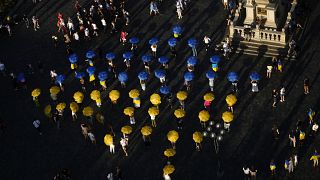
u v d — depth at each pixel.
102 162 65.75
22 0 91.75
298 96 70.31
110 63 75.94
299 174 61.81
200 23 83.19
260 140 65.94
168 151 62.62
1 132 70.44
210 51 78.31
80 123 70.50
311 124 66.50
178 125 67.62
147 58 74.69
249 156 64.38
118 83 75.19
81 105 72.62
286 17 79.75
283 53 75.94
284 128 66.88
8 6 90.50
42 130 70.25
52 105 73.38
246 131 67.12
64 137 69.12
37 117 72.06
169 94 71.56
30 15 88.69
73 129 69.94
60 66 79.25
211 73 71.19
